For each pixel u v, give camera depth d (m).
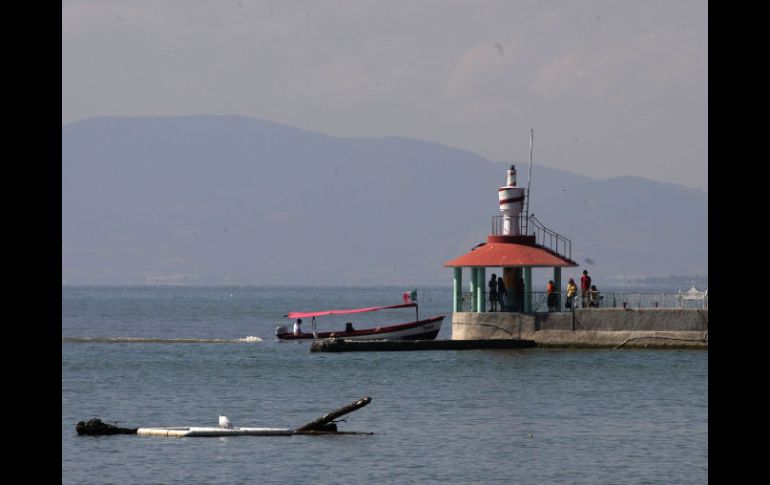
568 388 171.25
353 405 133.25
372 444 127.19
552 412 149.75
